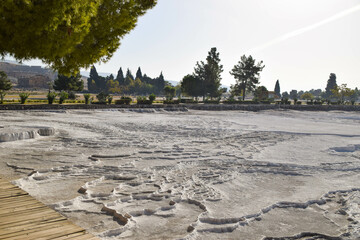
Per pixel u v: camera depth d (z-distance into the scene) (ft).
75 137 57.72
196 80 234.99
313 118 150.30
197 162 40.83
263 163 41.37
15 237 13.10
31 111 110.32
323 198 26.99
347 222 21.80
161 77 502.38
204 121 108.17
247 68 280.31
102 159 40.06
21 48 34.91
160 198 24.76
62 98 142.31
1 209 16.70
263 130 83.20
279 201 25.54
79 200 23.20
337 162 44.93
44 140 52.75
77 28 35.70
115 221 19.39
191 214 21.58
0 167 33.04
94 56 44.55
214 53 233.76
